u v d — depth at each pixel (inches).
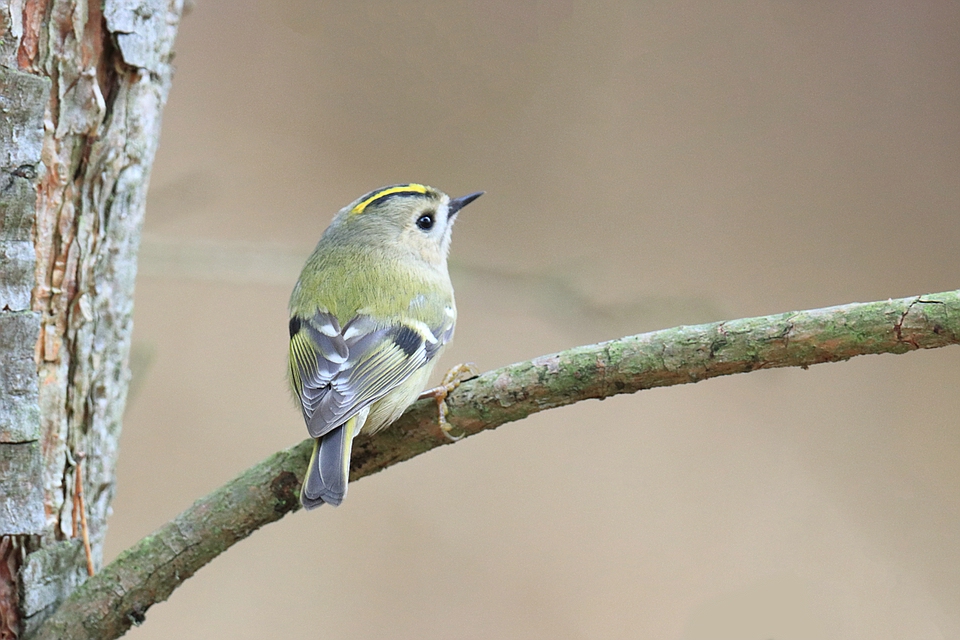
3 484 184.9
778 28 523.8
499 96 511.2
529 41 519.2
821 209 492.1
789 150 503.2
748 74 518.3
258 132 488.1
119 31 191.9
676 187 499.5
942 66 508.4
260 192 475.5
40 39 183.3
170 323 453.1
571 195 497.7
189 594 394.6
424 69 509.4
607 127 509.0
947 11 514.0
